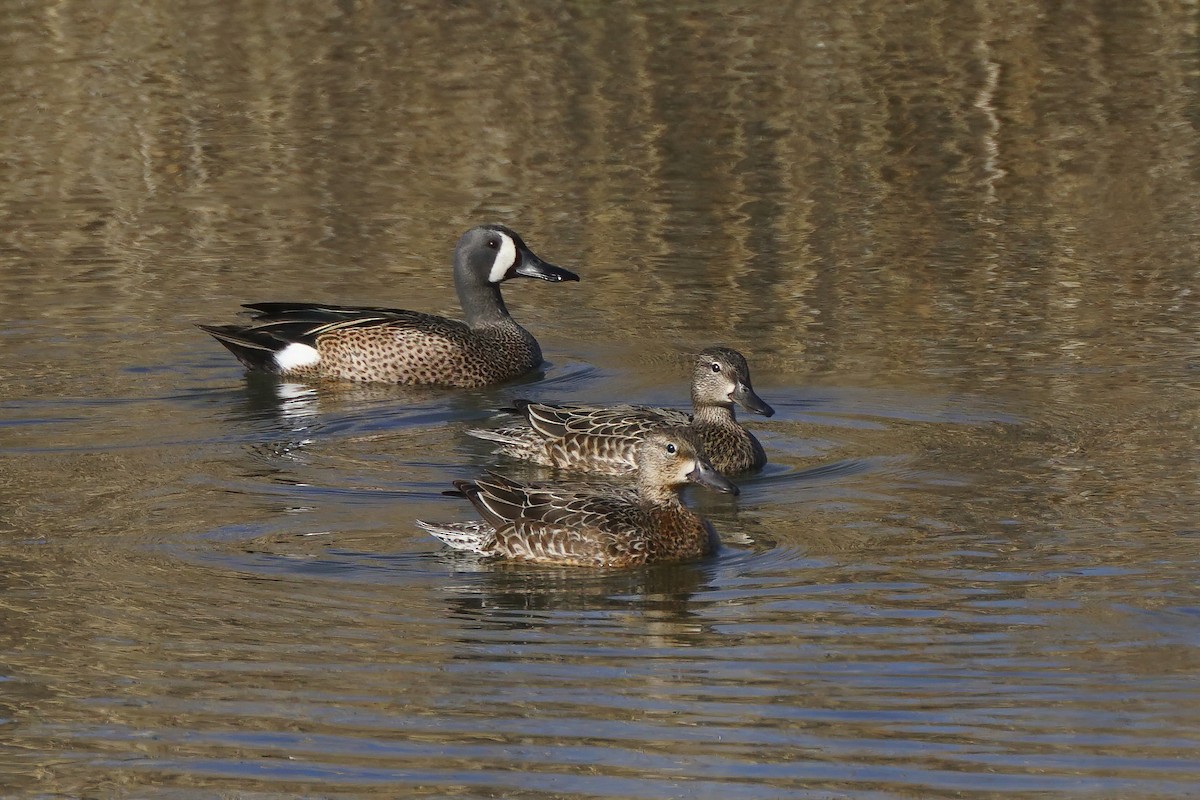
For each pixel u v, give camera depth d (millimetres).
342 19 33000
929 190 25203
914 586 12242
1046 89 29406
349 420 17031
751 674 10719
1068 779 9234
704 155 26688
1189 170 25641
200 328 19062
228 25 32562
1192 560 12539
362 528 13625
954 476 14758
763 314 20328
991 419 16359
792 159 26469
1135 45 31562
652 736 9875
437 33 32250
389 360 18609
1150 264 21781
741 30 32469
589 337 19953
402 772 9461
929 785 9211
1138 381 17438
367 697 10438
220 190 25531
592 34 32219
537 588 12438
